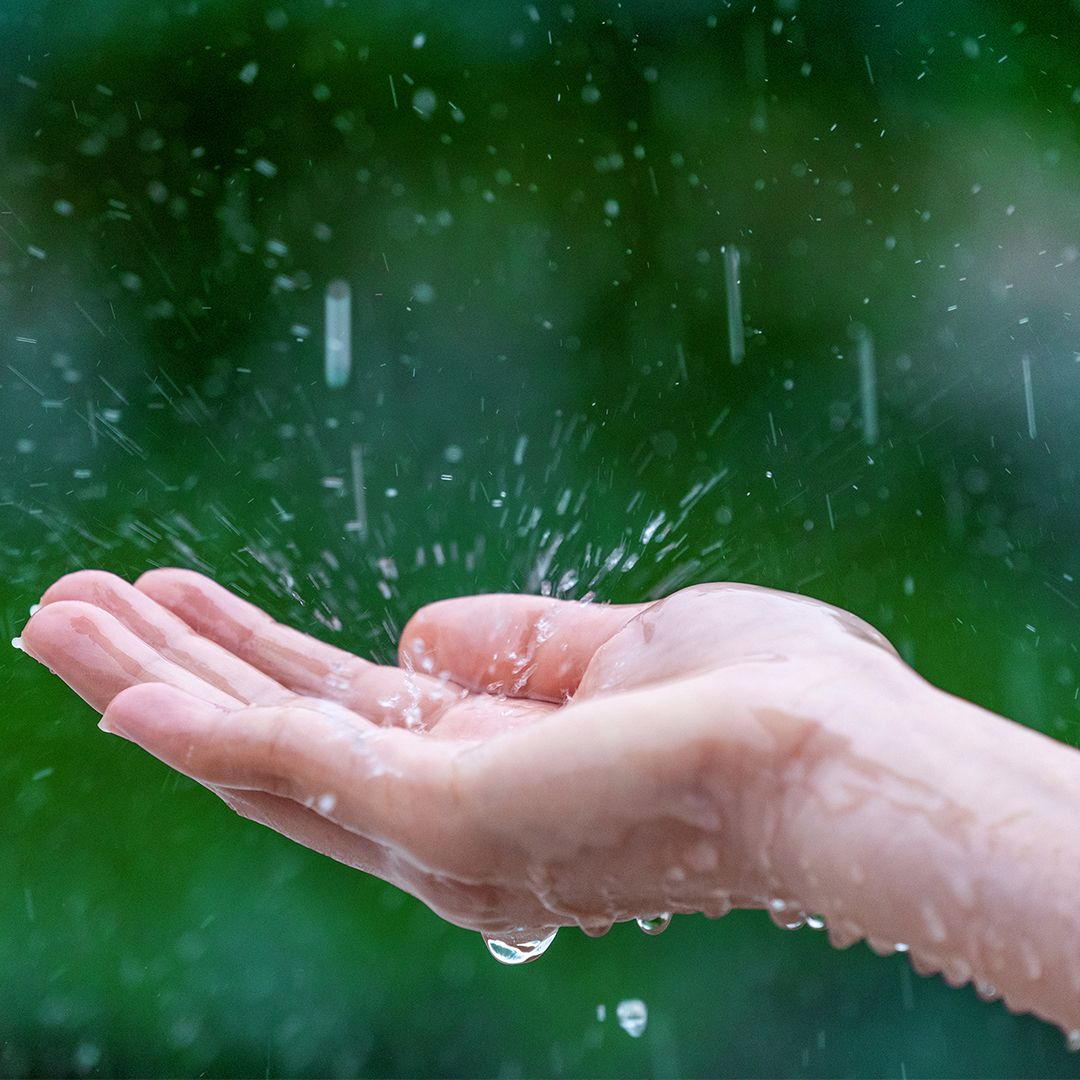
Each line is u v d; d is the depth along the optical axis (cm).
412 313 793
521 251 803
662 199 806
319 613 711
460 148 807
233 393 770
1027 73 801
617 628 286
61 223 772
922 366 773
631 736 210
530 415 779
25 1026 592
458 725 289
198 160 790
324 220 796
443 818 219
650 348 788
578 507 749
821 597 716
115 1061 597
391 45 803
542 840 217
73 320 764
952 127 800
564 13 810
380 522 741
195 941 608
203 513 738
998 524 739
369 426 773
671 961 628
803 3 810
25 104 773
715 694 213
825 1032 627
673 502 754
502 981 620
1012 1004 197
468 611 305
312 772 230
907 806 201
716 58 812
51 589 304
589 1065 612
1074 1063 623
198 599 312
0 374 750
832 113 806
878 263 791
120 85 783
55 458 739
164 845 615
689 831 214
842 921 209
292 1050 604
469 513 752
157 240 781
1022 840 195
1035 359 770
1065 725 673
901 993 627
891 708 212
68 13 775
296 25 798
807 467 756
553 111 818
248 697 279
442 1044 612
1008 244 788
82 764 620
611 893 227
